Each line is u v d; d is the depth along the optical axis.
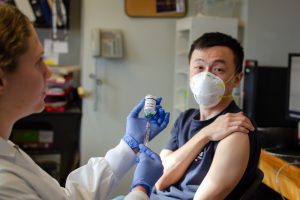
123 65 2.97
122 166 1.17
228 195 1.32
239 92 2.66
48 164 2.78
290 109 2.30
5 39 0.76
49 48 3.14
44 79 0.85
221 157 1.30
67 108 2.95
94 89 2.95
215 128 1.37
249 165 1.33
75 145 3.02
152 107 1.22
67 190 1.08
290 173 1.76
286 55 2.79
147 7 2.93
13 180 0.79
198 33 2.56
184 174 1.44
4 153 0.82
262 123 2.58
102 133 3.00
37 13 2.83
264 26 2.75
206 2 2.88
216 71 1.44
